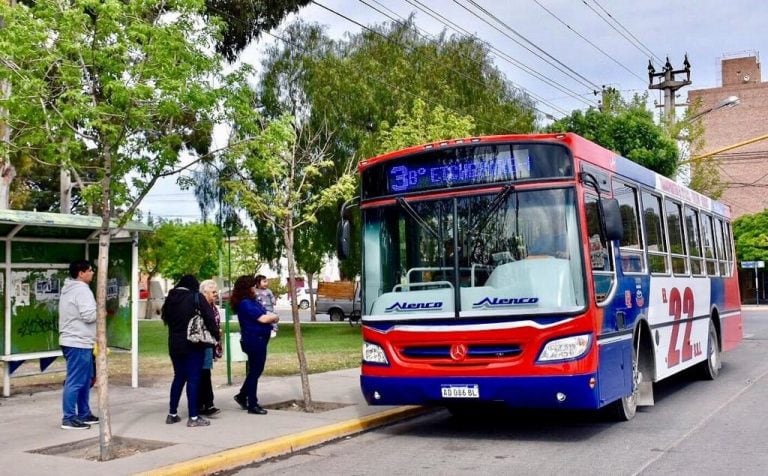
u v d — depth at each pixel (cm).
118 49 803
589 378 805
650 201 1130
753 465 746
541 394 809
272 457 856
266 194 1170
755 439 873
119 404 1166
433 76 2853
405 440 942
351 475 759
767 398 1197
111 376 1559
